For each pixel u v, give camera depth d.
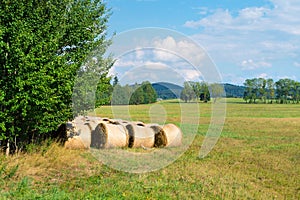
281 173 11.11
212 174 10.36
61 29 12.52
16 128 10.88
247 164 12.20
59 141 12.75
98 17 13.89
